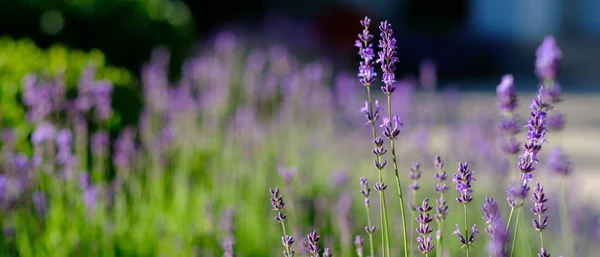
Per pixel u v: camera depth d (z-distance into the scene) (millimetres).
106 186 1562
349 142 2133
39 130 1473
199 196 1708
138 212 1621
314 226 1548
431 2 9539
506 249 1093
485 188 1778
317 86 2299
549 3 8383
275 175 1931
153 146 1734
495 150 1827
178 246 1492
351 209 1511
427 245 1124
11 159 1466
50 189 1536
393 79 1107
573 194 1659
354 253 1446
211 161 1962
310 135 2260
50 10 3014
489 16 8625
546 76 1316
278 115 2336
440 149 2139
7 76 1787
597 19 8578
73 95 1850
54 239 1460
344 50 7059
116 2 3057
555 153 1327
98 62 2070
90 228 1477
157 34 3092
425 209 1123
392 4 9430
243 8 9062
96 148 1562
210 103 2137
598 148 3232
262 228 1689
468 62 7383
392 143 1114
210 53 3078
